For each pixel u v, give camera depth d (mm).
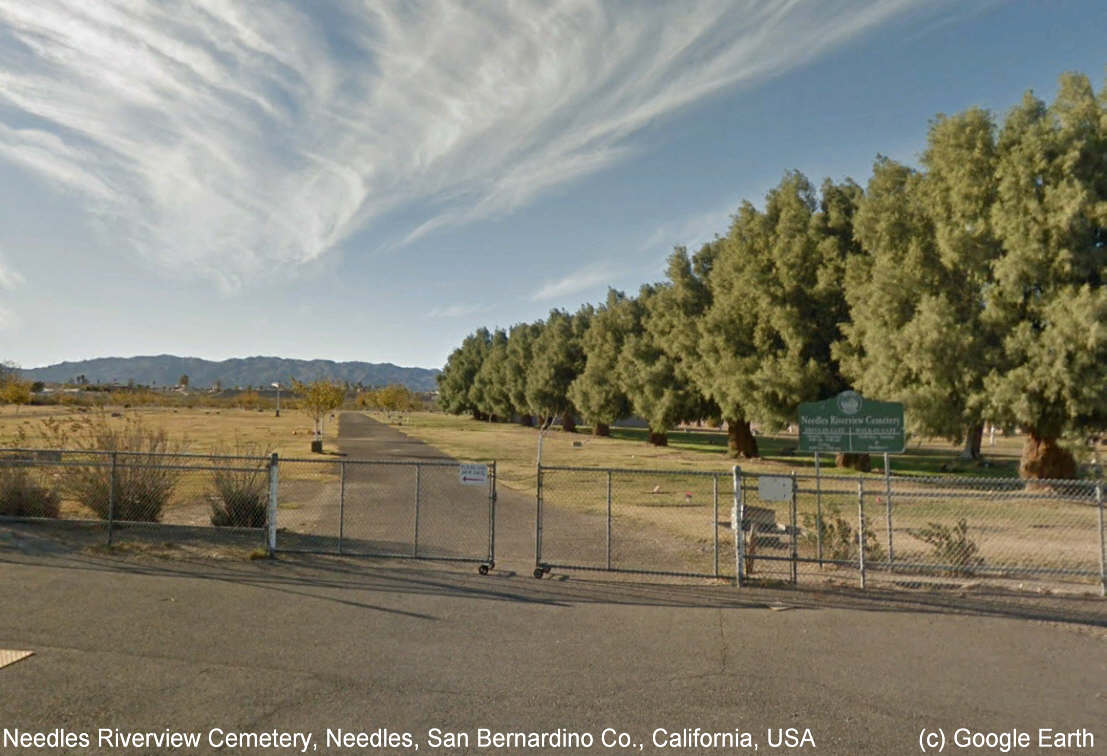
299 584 10102
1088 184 22016
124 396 120375
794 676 6883
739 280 38594
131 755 5000
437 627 8250
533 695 6297
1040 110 23359
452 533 15078
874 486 26312
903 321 26562
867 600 9789
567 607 9242
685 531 15633
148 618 8250
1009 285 22844
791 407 35969
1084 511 19734
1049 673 7074
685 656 7402
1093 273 22672
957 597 10000
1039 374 22016
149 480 14375
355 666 6895
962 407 24500
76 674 6461
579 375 74062
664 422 50969
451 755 5172
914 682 6777
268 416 104062
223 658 7000
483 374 107562
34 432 35375
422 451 42469
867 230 29359
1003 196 23141
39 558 11180
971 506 20750
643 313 64875
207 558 11570
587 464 35281
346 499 20312
